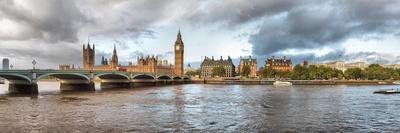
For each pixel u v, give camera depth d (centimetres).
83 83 12631
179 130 3978
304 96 9556
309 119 4841
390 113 5525
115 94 10062
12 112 5378
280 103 7262
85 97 8681
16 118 4744
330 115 5256
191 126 4231
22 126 4138
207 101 7706
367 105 6856
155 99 8169
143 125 4275
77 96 9044
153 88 14888
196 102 7419
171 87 16412
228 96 9456
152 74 18825
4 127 4069
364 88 15675
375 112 5656
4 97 8431
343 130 4034
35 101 7306
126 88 14812
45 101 7325
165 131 3912
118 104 6806
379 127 4234
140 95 9662
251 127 4194
